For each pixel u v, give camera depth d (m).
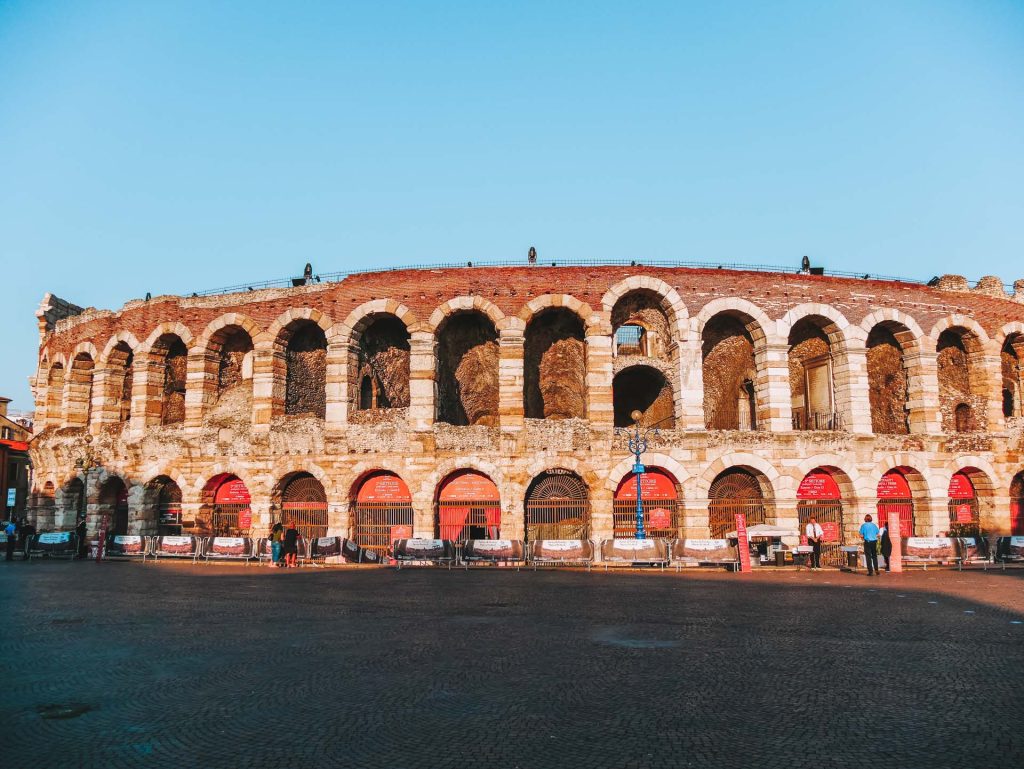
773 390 35.75
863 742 8.59
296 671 12.05
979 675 11.70
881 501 36.62
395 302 35.97
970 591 22.39
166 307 39.19
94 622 16.92
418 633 15.32
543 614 17.84
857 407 36.16
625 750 8.35
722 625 16.23
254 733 9.02
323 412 40.66
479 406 41.97
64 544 37.34
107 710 10.02
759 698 10.41
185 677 11.73
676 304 35.84
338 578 26.56
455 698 10.45
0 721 9.57
